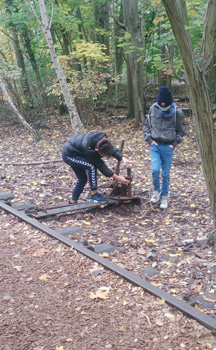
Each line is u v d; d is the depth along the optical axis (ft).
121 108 56.34
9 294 11.27
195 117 12.91
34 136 43.65
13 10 43.62
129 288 11.33
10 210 18.58
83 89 43.93
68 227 17.28
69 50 53.16
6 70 47.96
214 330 9.07
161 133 19.67
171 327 9.46
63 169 29.40
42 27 25.81
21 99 56.44
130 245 15.69
